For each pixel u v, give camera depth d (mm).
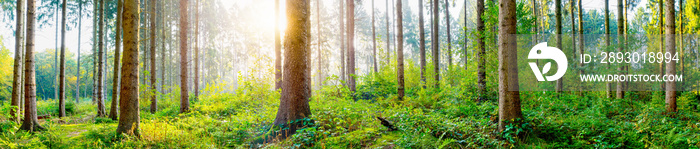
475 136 6230
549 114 8148
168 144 6492
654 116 8328
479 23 11859
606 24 14164
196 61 18438
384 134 6840
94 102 16828
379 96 14297
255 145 6754
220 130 7926
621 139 5926
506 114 6473
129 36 7270
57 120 10789
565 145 5852
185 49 13133
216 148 6434
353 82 16312
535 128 6375
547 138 6270
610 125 6930
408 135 6207
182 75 12945
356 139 6367
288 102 7582
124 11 7363
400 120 7387
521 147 5758
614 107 10008
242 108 12461
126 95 7141
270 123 8117
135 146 6371
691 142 5566
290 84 7660
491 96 10453
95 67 17062
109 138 6781
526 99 10164
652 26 17578
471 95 10484
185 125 8297
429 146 5781
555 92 13703
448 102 10031
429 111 10000
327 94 14609
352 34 17844
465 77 11594
